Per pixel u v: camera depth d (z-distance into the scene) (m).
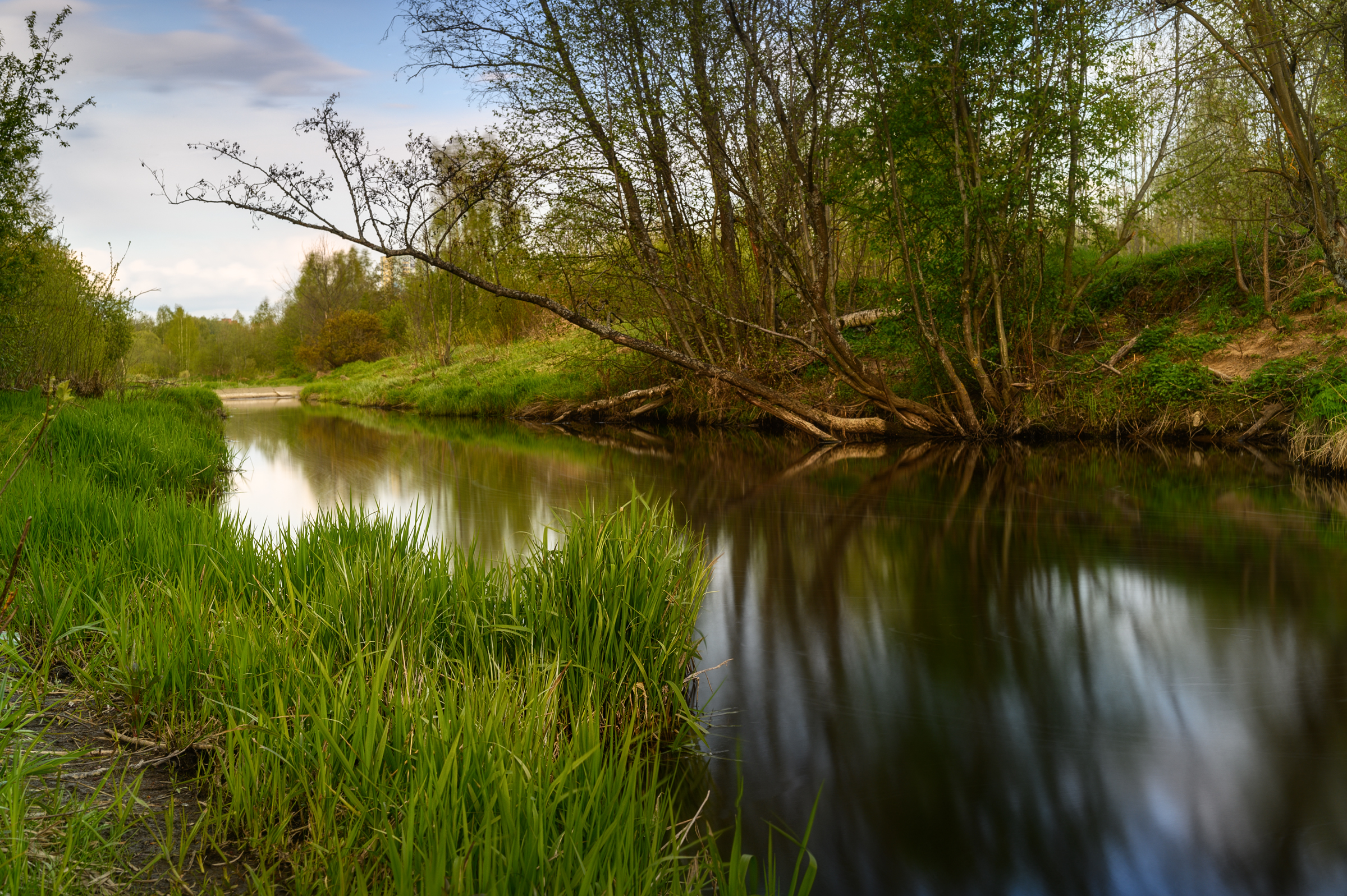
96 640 4.05
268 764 2.83
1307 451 11.43
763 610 5.97
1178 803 3.42
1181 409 13.78
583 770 2.60
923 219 13.78
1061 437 14.77
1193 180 14.75
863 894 2.86
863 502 10.03
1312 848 3.09
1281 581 6.43
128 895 2.29
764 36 11.40
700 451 15.47
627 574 4.11
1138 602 6.03
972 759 3.79
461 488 11.34
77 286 15.93
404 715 2.76
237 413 29.16
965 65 12.72
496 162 11.66
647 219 14.87
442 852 1.97
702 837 2.97
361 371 48.56
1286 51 10.27
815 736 4.00
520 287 15.88
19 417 10.85
